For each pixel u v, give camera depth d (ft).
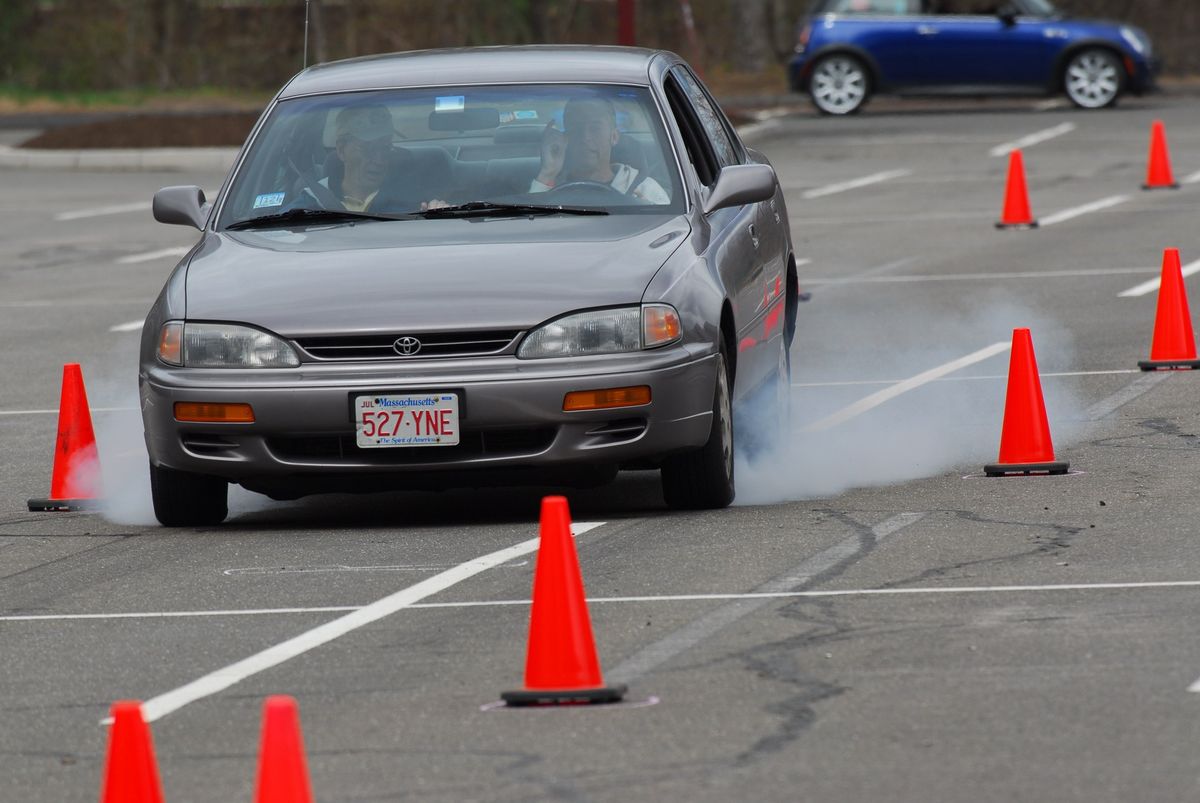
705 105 89.45
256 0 378.94
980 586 60.44
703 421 71.31
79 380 82.23
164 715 50.49
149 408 72.18
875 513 72.49
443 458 69.82
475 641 56.34
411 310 69.87
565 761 45.06
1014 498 74.43
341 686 52.34
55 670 55.42
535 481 70.90
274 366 70.13
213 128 262.67
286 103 82.64
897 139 253.85
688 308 71.10
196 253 76.74
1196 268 142.31
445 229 75.66
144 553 71.10
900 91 285.84
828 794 42.16
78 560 70.44
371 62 85.35
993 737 45.62
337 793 43.45
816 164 232.53
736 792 42.50
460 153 79.20
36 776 45.88
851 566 63.72
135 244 187.01
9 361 125.08
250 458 70.38
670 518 73.05
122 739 36.83
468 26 367.86
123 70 379.55
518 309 69.67
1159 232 163.32
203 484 74.43
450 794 43.14
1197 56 360.07
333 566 67.26
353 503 81.15
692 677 51.55
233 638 58.08
